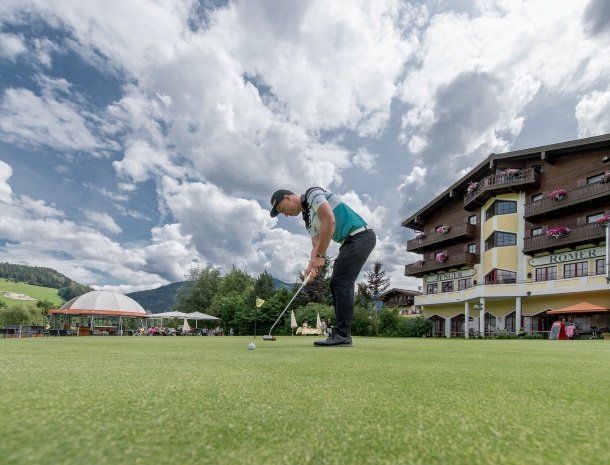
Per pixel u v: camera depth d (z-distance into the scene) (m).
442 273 32.56
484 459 0.57
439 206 34.00
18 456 0.53
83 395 0.94
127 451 0.57
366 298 49.09
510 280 25.52
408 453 0.60
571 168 23.47
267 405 0.89
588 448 0.63
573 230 21.61
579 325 22.16
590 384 1.29
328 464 0.54
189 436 0.65
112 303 26.45
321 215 3.57
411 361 2.07
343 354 2.52
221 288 55.72
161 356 2.20
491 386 1.23
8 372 1.36
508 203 26.17
